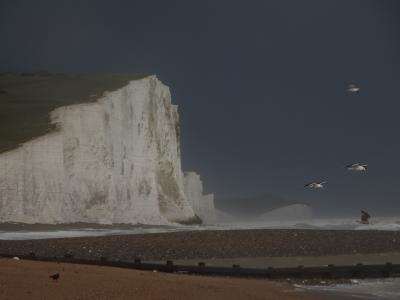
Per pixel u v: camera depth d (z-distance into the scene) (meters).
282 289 27.97
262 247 45.16
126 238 46.59
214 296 23.59
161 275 28.94
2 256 34.50
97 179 67.81
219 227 67.50
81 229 57.69
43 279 24.23
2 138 64.81
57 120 68.69
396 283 31.23
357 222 68.38
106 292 22.50
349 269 32.94
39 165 62.47
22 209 60.00
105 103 73.12
